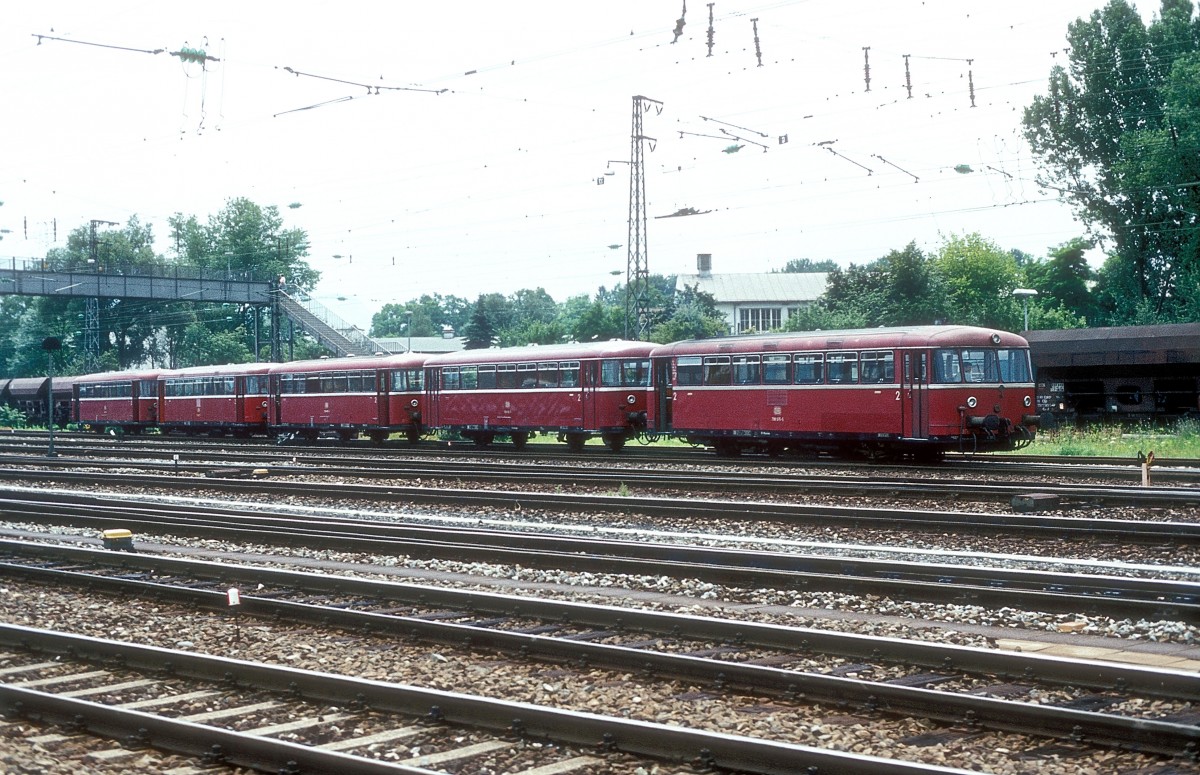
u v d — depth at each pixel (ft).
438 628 37.32
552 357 126.11
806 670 32.76
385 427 145.18
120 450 143.84
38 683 33.37
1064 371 143.13
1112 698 28.63
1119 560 51.24
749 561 50.88
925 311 202.59
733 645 35.86
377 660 35.45
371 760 23.79
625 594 46.70
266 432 172.65
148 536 67.21
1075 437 128.47
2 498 91.86
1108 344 138.41
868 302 204.64
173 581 51.08
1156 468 88.53
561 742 26.40
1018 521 58.34
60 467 121.49
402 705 29.04
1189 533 53.52
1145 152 189.88
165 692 32.17
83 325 324.60
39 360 336.29
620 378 121.80
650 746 25.34
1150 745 24.71
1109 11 200.34
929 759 24.91
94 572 53.78
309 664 35.35
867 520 61.52
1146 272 203.21
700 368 112.27
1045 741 25.81
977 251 262.06
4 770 24.68
